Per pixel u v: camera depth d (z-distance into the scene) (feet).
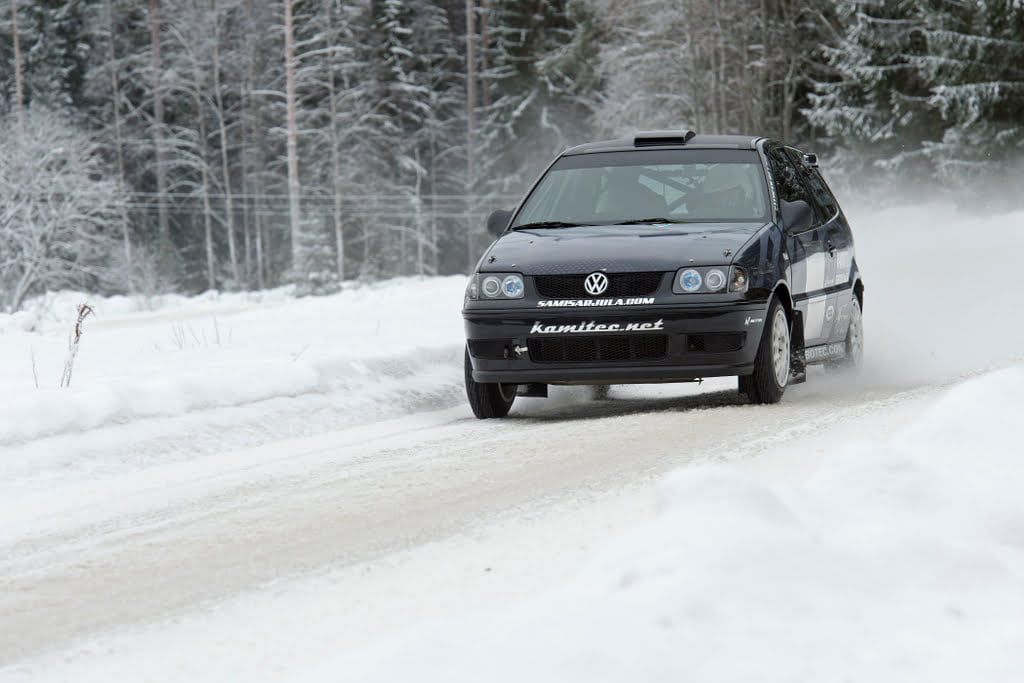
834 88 465.47
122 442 86.53
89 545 58.80
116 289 618.03
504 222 103.71
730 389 113.80
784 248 96.43
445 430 91.71
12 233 422.41
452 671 28.43
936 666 30.35
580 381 91.97
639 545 35.04
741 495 37.01
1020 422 52.47
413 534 55.57
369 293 280.72
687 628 30.45
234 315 238.68
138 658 40.86
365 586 47.14
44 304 308.60
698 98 529.45
